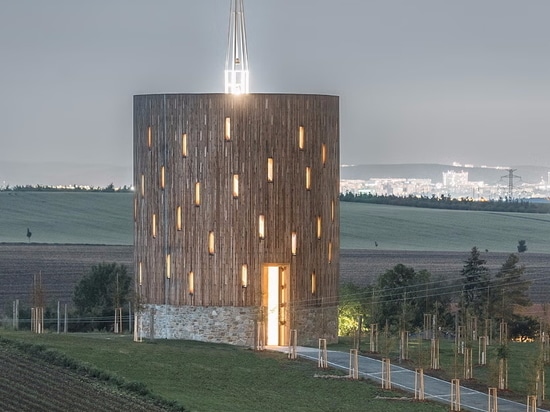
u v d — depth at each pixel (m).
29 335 127.56
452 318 164.38
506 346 117.19
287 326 134.25
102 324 159.12
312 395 106.81
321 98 135.88
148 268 137.88
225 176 133.88
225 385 108.62
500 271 182.75
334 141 138.38
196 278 134.75
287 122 134.25
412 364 123.06
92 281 169.00
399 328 136.25
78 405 95.31
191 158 134.75
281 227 134.25
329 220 137.62
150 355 119.25
